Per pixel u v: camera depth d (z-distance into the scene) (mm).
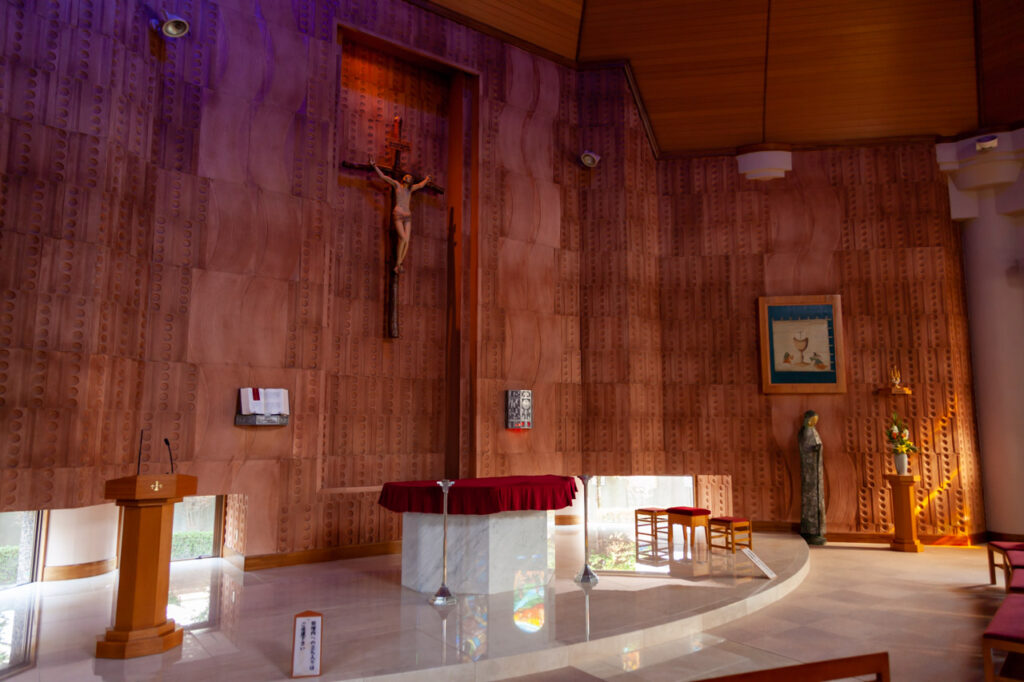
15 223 5941
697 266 10438
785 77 9852
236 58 7551
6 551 6312
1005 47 9164
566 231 9945
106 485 4465
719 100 10180
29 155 6055
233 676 3939
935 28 9258
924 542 9375
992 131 9656
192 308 7055
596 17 9711
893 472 9508
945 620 5504
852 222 10125
